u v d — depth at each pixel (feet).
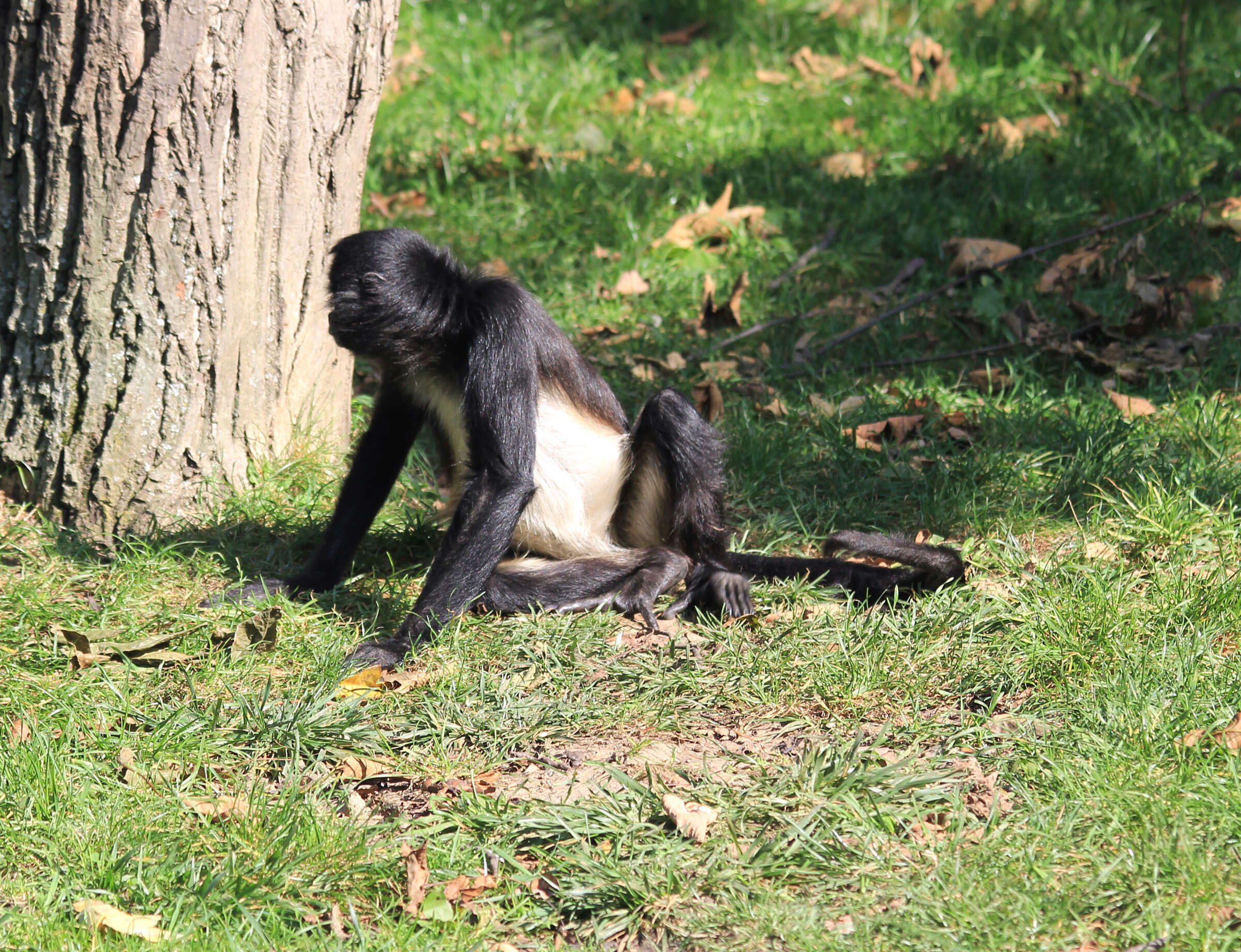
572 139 58.54
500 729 25.62
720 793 23.47
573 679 27.61
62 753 24.23
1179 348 42.88
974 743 24.66
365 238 29.58
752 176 54.60
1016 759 23.76
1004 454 37.35
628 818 22.54
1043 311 45.73
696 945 20.11
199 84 31.63
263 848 21.80
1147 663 26.12
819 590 31.27
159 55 31.14
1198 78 59.93
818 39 66.74
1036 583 30.12
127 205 32.04
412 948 19.81
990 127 56.24
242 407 34.73
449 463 34.17
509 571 31.50
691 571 32.14
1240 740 23.26
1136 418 38.40
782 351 45.16
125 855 21.47
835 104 60.08
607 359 44.55
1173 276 45.88
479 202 53.42
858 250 50.21
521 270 49.78
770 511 36.37
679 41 68.69
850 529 35.06
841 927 20.30
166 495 33.60
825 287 48.70
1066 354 42.78
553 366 31.78
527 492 29.19
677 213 52.54
